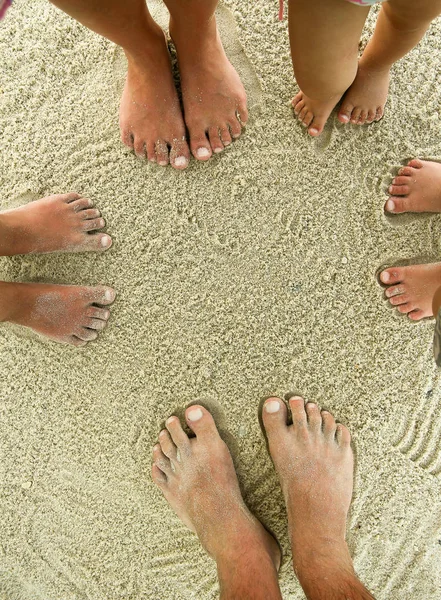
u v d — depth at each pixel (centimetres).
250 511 67
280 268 68
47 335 67
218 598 69
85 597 70
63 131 68
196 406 67
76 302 66
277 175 67
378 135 67
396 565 68
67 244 66
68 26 68
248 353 68
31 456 70
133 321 68
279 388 68
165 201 68
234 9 67
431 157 67
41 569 70
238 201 67
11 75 68
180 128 65
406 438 68
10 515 70
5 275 69
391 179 67
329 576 59
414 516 68
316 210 67
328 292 68
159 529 69
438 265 66
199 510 65
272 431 67
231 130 65
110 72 68
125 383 69
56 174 68
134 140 65
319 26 45
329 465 66
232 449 68
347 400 68
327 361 68
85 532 70
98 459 69
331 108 62
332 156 67
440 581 68
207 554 68
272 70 67
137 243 68
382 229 68
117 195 68
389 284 67
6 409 70
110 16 50
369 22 67
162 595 69
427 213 67
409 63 67
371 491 68
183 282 68
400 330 68
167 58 62
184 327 68
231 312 68
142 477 69
